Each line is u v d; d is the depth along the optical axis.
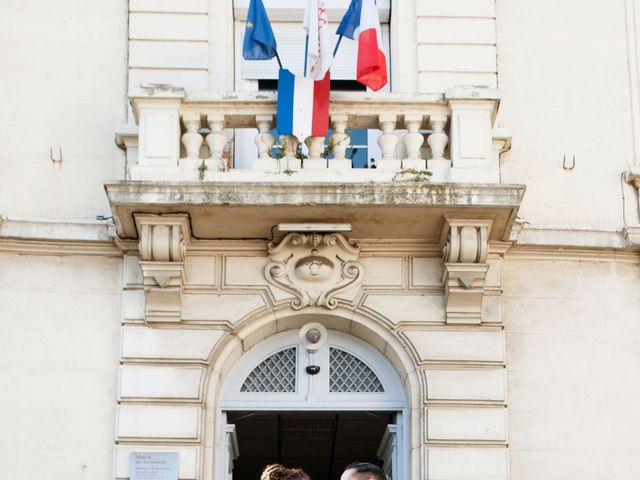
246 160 13.20
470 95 12.34
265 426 15.38
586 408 12.32
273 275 12.44
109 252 12.60
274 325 12.52
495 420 12.10
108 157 13.00
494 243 12.54
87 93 13.16
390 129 12.44
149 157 12.19
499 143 12.95
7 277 12.50
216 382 12.31
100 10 13.41
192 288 12.41
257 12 12.53
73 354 12.32
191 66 13.18
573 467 12.16
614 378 12.41
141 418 12.07
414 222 12.22
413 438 12.20
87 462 12.05
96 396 12.21
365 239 12.52
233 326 12.34
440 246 12.48
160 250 12.09
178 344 12.29
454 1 13.38
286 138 12.34
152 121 12.26
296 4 13.63
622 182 13.02
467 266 12.16
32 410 12.16
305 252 12.50
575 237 12.66
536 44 13.43
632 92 13.29
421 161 12.30
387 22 13.67
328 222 12.26
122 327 12.33
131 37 13.23
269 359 12.67
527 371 12.38
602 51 13.41
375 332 12.42
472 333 12.34
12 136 12.99
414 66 13.28
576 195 12.98
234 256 12.52
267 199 11.88
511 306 12.56
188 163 12.21
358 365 12.67
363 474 8.42
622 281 12.70
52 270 12.55
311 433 15.77
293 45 13.66
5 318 12.38
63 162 12.95
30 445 12.07
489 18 13.35
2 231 12.50
